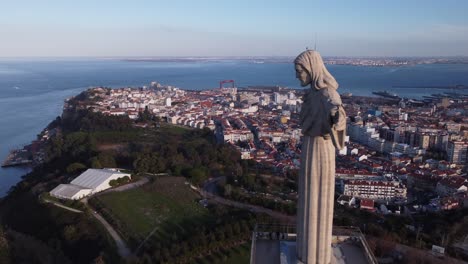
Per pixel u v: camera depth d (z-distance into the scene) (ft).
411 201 620.90
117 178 568.82
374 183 636.48
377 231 444.14
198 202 523.29
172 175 629.10
